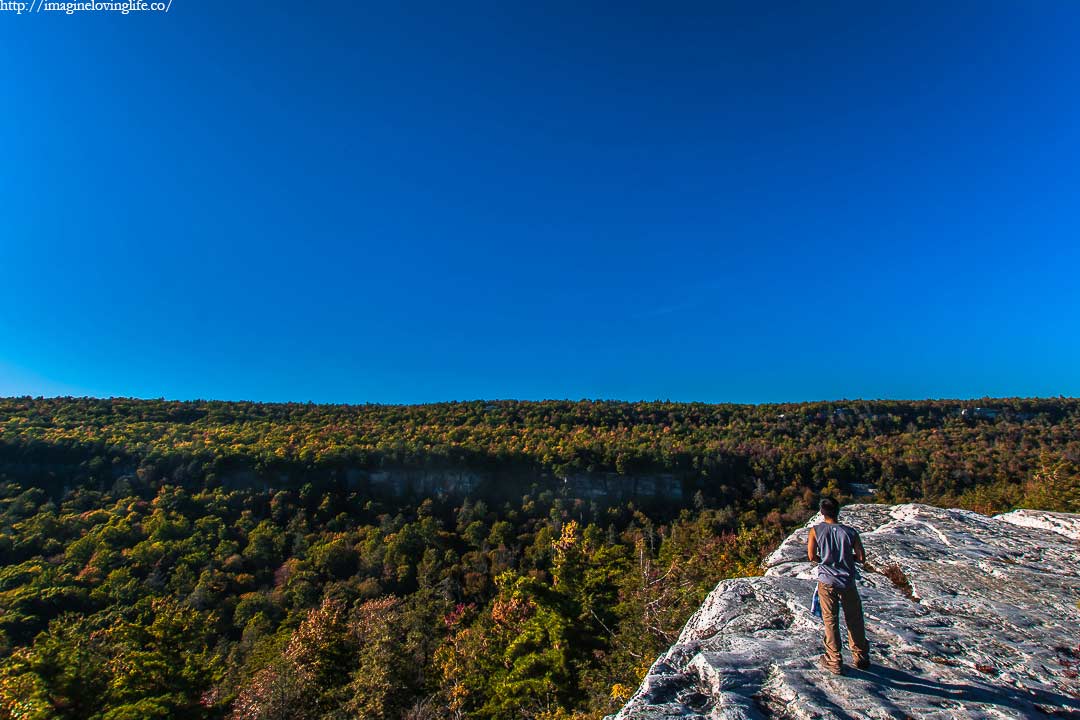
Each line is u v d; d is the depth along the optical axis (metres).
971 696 4.91
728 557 17.27
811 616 7.02
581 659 18.12
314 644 28.58
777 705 4.95
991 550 10.02
